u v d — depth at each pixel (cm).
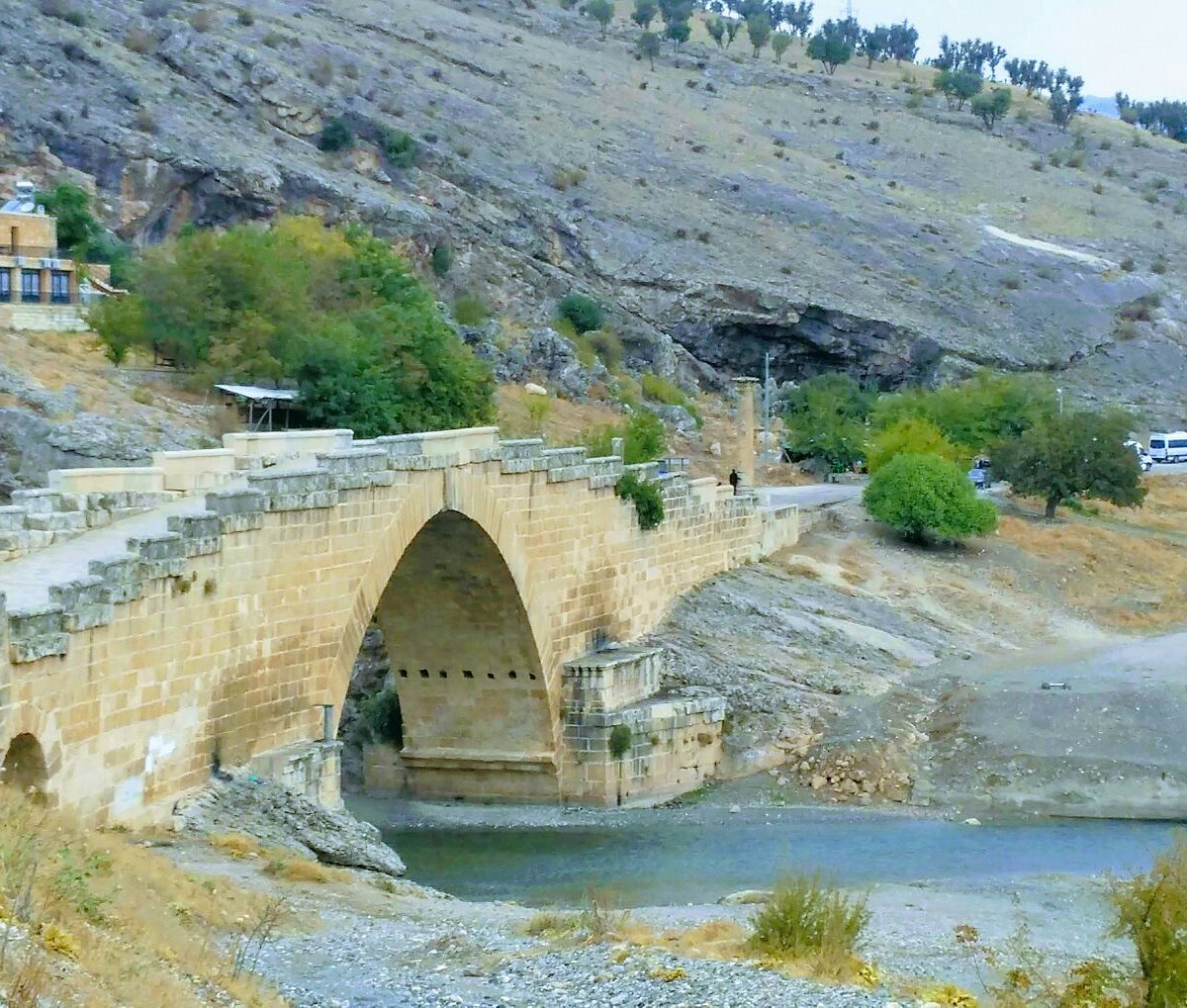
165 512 5622
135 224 14988
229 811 5150
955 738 8019
